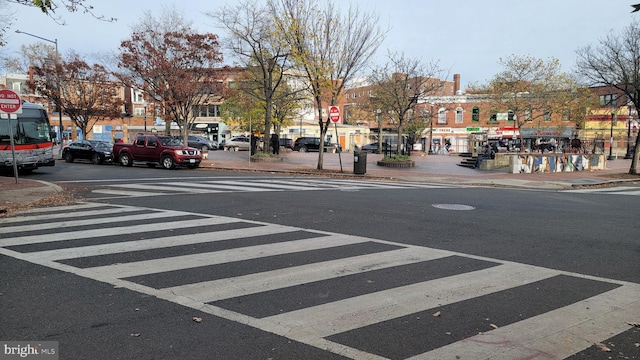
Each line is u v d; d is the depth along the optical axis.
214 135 67.44
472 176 22.81
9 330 4.16
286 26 21.89
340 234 8.20
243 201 12.02
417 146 55.00
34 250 6.94
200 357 3.69
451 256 6.82
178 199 12.37
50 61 34.16
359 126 66.25
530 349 3.89
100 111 34.72
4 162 19.02
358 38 21.73
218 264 6.27
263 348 3.85
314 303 4.87
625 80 22.45
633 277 5.93
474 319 4.50
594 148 34.16
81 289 5.23
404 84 29.80
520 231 8.74
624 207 12.49
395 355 3.75
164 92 26.83
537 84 41.88
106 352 3.76
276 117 42.47
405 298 5.04
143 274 5.80
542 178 22.36
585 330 4.29
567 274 6.01
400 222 9.42
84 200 12.16
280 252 6.92
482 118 58.59
